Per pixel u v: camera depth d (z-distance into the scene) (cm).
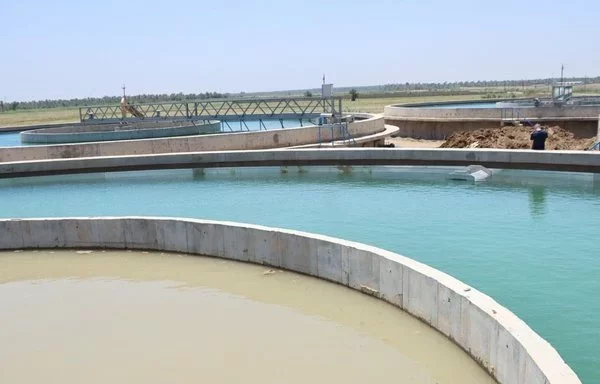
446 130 2883
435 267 812
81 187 1587
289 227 1080
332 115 2303
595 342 580
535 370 438
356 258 746
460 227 1016
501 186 1371
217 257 912
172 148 2012
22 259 965
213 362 589
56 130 3044
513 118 2730
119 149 1988
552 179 1408
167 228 944
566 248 874
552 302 676
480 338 545
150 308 740
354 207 1212
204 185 1548
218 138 2038
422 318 652
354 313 697
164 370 578
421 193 1325
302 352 604
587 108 2631
